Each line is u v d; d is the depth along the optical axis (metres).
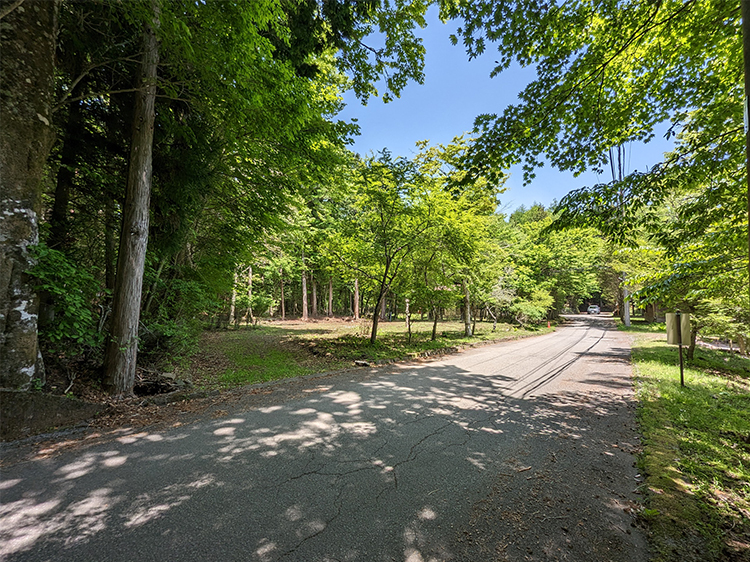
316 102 6.82
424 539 2.11
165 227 7.11
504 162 4.63
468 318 15.90
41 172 4.14
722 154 4.16
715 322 9.23
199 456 3.25
